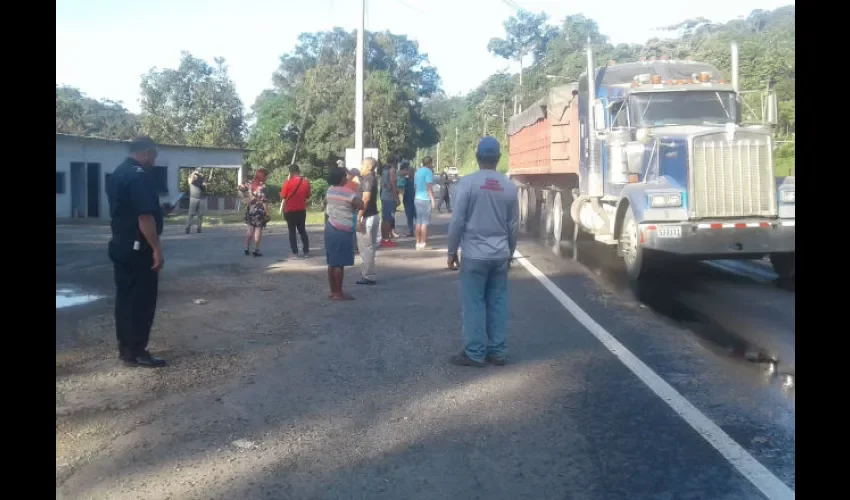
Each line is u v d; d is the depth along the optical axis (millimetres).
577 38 67938
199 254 17344
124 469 5316
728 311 10492
